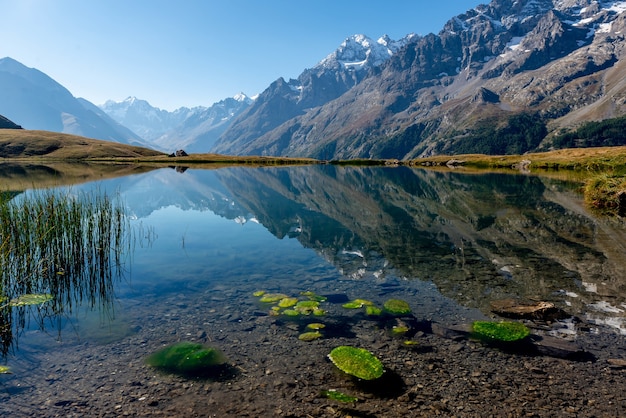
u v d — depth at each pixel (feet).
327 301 55.16
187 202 173.47
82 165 413.18
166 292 58.49
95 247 69.10
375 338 43.24
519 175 349.00
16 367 36.24
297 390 33.09
